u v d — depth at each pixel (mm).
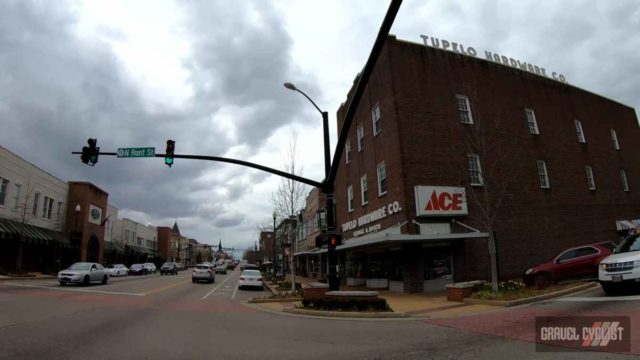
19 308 14281
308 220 51906
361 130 28781
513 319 11344
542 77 29234
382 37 10875
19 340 8945
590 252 17875
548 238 25562
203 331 10844
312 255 49125
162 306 16922
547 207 26141
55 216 46344
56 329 10508
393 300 18297
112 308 15453
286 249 40969
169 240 105500
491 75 26594
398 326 11609
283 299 19656
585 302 12883
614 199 30438
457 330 10492
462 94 25047
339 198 33906
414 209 21828
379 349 8516
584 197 28438
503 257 23578
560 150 28250
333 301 14688
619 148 32812
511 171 25312
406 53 24266
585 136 30344
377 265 25891
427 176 22578
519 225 24641
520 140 26375
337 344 9102
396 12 10078
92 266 30000
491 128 25438
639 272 12586
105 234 62344
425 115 23500
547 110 28609
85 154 18672
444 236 20250
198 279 38344
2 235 33219
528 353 7523
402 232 21781
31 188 40719
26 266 39594
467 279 22219
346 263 32438
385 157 24219
